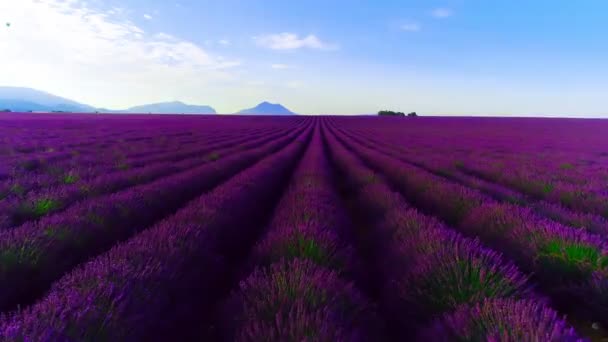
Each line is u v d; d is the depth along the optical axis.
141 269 2.91
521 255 4.02
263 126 53.12
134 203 5.73
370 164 14.88
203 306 3.18
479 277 2.88
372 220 6.30
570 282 3.31
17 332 1.93
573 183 9.21
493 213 5.18
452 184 7.86
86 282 2.66
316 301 2.51
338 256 3.69
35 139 21.47
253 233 5.79
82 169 9.86
